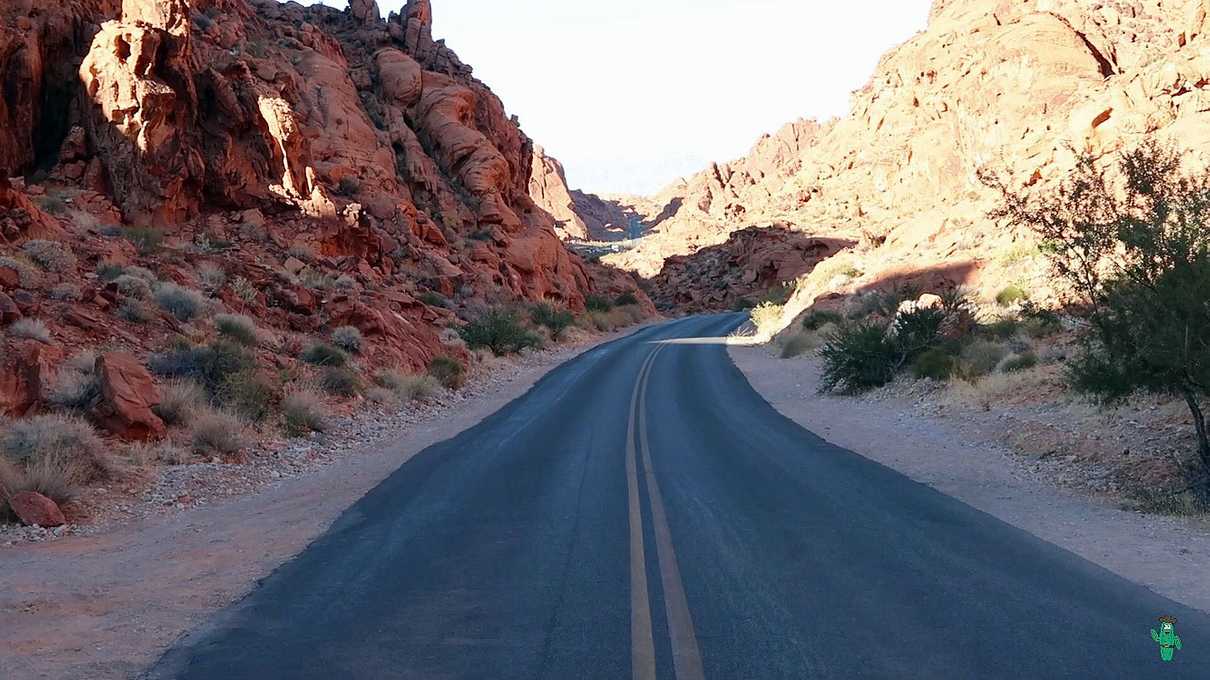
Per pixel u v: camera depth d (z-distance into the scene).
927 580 6.70
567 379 28.03
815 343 33.47
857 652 5.21
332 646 5.54
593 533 8.46
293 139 34.41
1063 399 14.86
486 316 37.09
